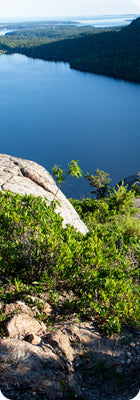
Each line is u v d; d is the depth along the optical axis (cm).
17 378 277
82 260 443
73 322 363
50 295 407
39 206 557
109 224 975
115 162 13600
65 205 790
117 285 417
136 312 376
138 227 833
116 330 354
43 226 488
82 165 13625
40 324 352
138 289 435
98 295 407
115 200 1516
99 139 16825
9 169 781
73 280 431
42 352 305
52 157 15062
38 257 424
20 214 519
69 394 274
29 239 449
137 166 12988
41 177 813
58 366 298
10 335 318
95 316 381
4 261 443
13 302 374
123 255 498
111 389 285
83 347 328
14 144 17238
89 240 516
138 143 15688
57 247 432
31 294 400
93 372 300
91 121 19838
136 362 313
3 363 285
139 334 354
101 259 442
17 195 611
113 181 11719
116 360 315
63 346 320
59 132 18588
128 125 18575
